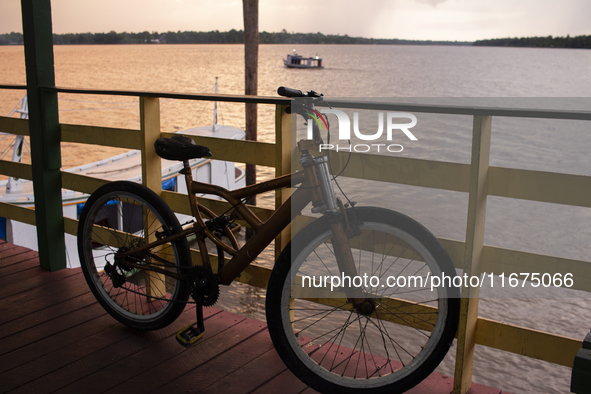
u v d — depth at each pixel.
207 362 1.91
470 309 1.63
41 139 2.61
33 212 2.94
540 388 5.50
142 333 2.13
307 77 68.06
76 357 1.94
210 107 34.16
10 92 46.09
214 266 2.28
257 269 2.14
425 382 1.77
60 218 2.78
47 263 2.79
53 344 2.04
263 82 62.75
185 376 1.82
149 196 1.99
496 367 5.96
